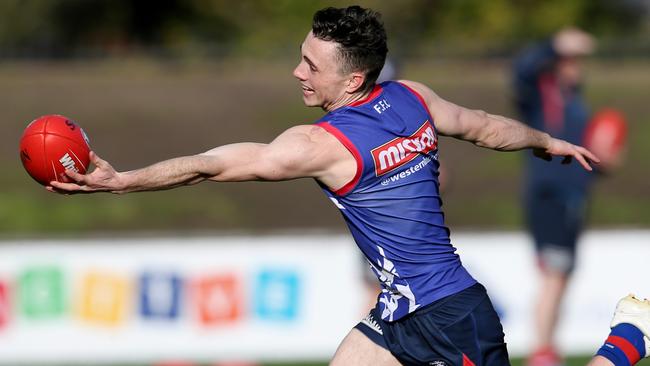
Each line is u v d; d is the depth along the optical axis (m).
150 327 32.53
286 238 33.16
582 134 31.16
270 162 13.84
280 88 76.44
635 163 63.12
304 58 14.65
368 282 30.69
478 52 82.94
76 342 32.31
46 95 73.44
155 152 67.31
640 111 71.31
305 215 58.25
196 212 57.34
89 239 33.12
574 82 31.41
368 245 15.09
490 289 33.16
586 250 33.53
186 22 97.44
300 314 33.03
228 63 84.38
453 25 95.06
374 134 14.41
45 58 84.06
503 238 33.28
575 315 33.31
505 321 33.09
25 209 56.22
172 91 75.31
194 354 32.66
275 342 32.91
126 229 54.81
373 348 15.56
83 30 96.19
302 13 94.88
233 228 56.19
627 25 99.38
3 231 53.91
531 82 31.34
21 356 32.06
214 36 96.50
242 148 13.84
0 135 67.00
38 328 32.19
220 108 73.00
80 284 32.41
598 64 82.50
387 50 14.71
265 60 85.31
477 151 65.50
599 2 97.81
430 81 76.69
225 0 96.56
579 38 31.14
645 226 55.19
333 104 14.79
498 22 94.56
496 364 15.27
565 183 30.06
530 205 30.75
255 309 32.91
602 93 74.38
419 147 14.76
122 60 83.75
